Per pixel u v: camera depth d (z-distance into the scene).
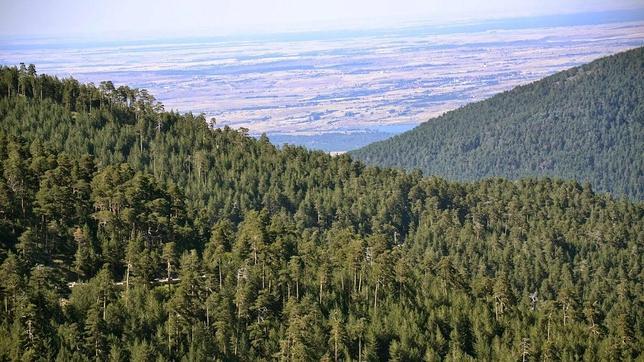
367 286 124.00
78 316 109.69
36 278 112.75
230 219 168.38
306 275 124.69
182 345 107.75
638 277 169.88
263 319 114.25
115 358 102.62
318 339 111.00
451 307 123.12
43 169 141.62
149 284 119.12
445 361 111.88
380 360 112.62
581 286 165.25
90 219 134.25
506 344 117.19
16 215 130.12
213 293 115.62
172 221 136.25
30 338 102.94
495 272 168.12
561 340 117.62
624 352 117.44
